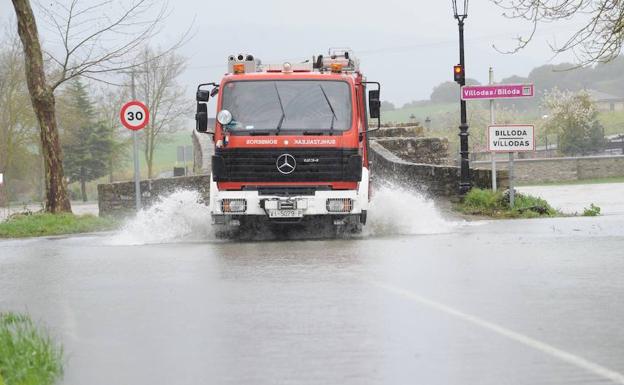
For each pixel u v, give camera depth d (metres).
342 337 10.25
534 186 76.19
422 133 67.44
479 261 16.94
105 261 19.06
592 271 15.20
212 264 17.67
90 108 123.69
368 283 14.27
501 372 8.52
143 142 116.06
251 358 9.39
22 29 34.75
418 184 42.06
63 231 31.12
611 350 9.38
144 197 43.84
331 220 23.62
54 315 12.32
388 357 9.23
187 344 10.19
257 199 22.92
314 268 16.44
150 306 12.78
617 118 175.25
